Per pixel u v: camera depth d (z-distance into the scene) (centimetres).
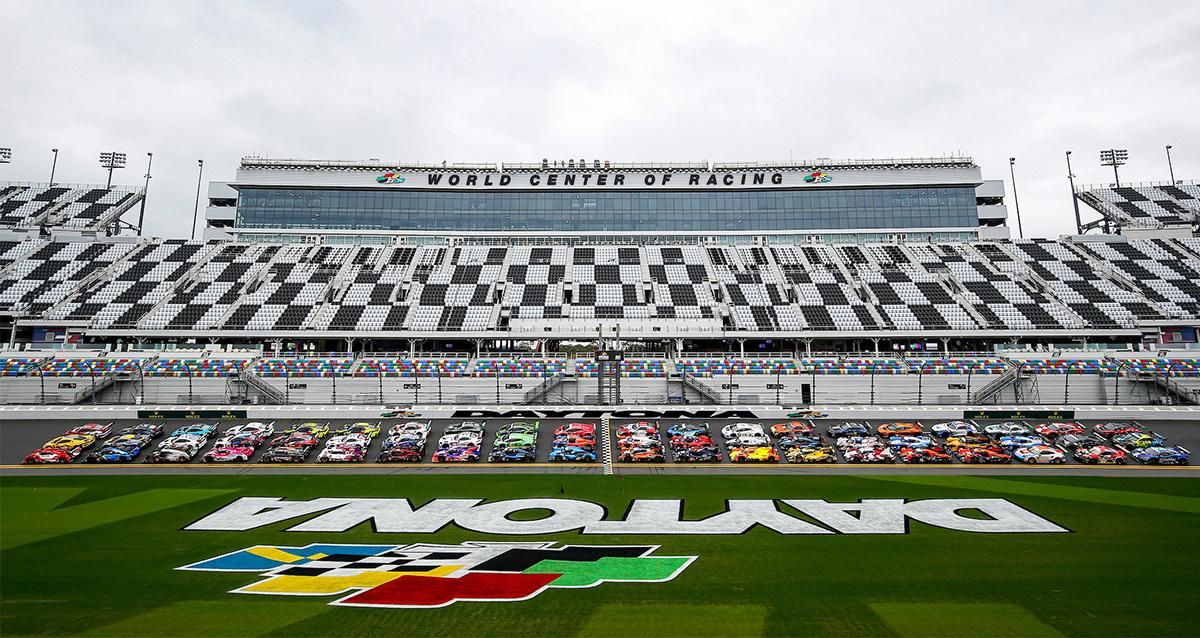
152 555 2236
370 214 8962
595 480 3709
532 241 9056
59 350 6588
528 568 2089
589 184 9112
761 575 2033
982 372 6316
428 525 2670
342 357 6712
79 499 3177
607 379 6366
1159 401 5809
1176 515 2817
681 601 1811
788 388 6328
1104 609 1758
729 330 7019
